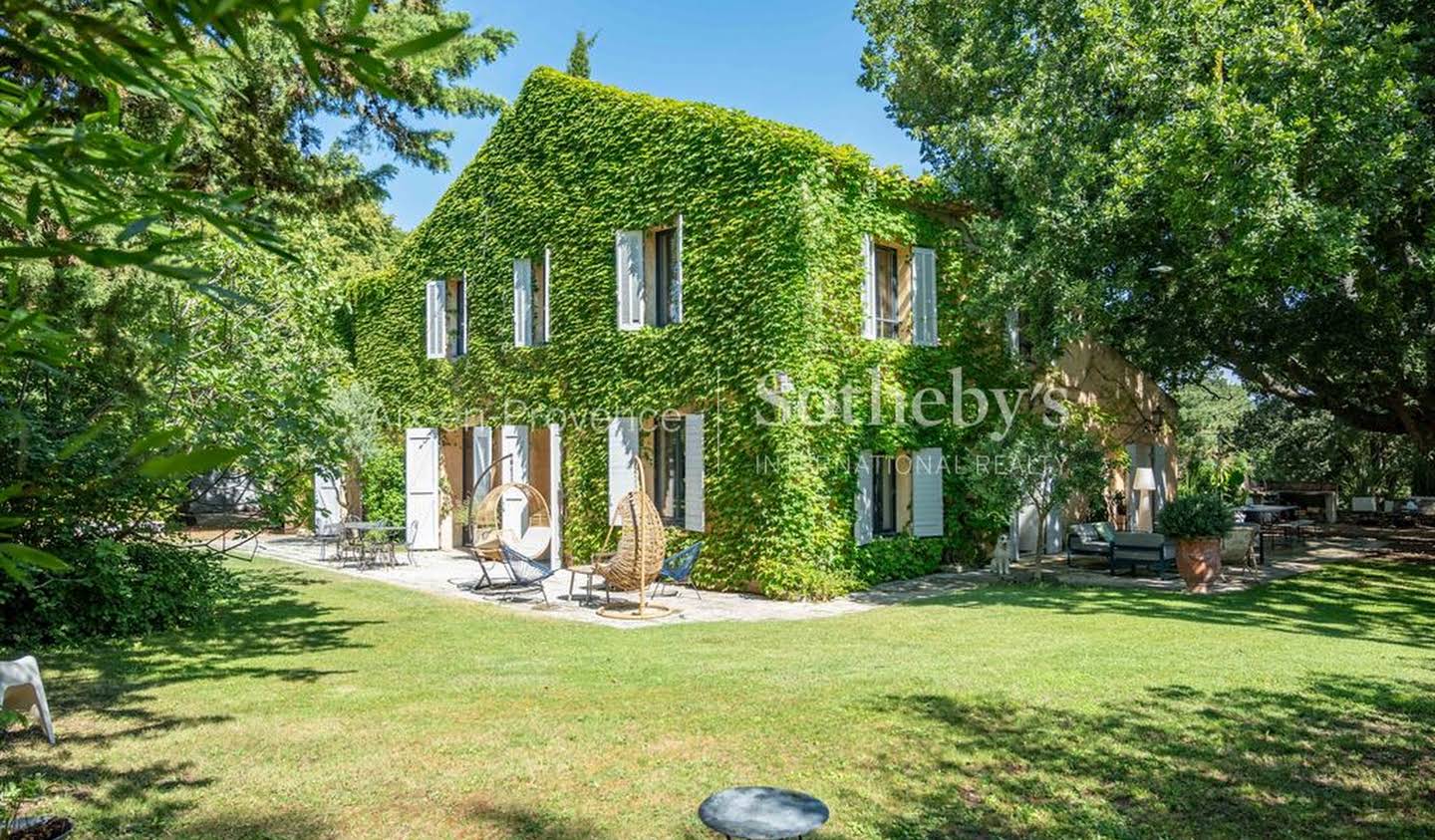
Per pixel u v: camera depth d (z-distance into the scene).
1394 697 6.45
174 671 7.75
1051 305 13.05
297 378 10.33
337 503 19.30
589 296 15.20
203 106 1.60
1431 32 10.70
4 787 4.08
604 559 13.91
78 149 1.58
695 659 8.13
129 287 4.17
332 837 4.34
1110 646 8.46
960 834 4.33
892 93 20.81
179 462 1.15
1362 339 13.24
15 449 7.12
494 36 14.10
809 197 12.38
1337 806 4.61
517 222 16.88
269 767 5.26
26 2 1.26
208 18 1.19
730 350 12.91
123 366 4.11
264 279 10.48
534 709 6.41
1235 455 31.47
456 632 9.73
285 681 7.37
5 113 1.68
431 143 15.09
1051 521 16.75
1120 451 14.40
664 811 4.61
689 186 13.59
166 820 4.52
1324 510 24.77
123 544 9.42
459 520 19.34
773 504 12.31
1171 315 13.80
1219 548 12.39
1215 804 4.65
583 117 15.48
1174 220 10.89
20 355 1.67
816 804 3.69
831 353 12.73
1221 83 10.36
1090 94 12.99
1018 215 13.71
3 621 8.80
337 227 24.58
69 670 7.78
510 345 16.89
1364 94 9.76
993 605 11.25
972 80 17.62
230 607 11.48
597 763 5.30
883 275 14.24
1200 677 7.10
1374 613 10.45
